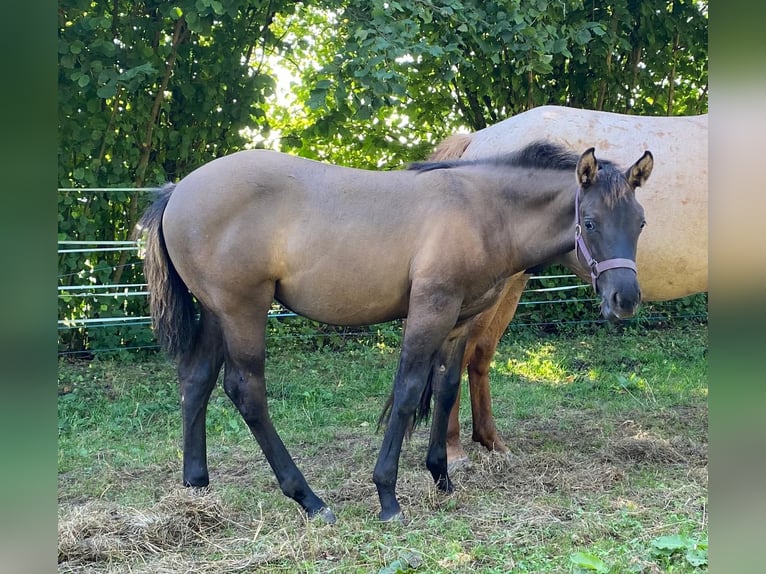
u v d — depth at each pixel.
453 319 3.67
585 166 3.49
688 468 4.47
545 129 4.71
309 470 4.54
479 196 3.78
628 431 5.30
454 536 3.40
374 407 6.13
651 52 9.32
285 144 9.12
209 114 8.18
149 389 6.56
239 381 3.71
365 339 8.63
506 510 3.76
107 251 7.98
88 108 7.37
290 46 8.37
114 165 7.77
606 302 3.47
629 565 3.01
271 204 3.63
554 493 4.04
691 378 6.92
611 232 3.48
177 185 3.82
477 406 4.88
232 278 3.60
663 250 4.70
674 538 3.16
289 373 7.27
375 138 9.17
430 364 3.70
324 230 3.64
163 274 3.85
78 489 4.18
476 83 8.89
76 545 3.21
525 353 8.06
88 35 7.19
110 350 7.64
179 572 3.05
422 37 7.39
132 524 3.41
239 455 4.84
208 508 3.59
